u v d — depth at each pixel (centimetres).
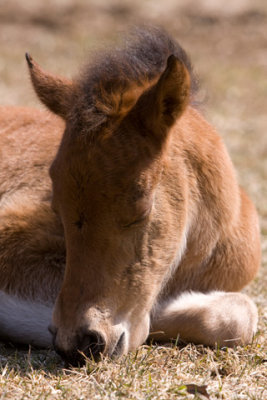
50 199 1802
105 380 1377
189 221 1680
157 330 1675
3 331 1659
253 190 3294
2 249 1711
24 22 6988
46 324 1634
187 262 1748
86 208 1375
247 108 4997
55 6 7194
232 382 1435
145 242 1477
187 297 1739
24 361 1510
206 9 7156
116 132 1415
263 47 6538
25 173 1895
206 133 1748
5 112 2150
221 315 1661
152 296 1527
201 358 1573
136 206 1402
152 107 1432
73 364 1408
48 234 1716
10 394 1317
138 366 1464
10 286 1703
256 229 1966
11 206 1797
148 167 1430
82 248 1390
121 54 1571
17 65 5772
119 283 1432
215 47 6556
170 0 7388
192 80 1780
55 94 1580
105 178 1377
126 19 7069
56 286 1702
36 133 1978
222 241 1802
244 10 7138
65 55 6225
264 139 4300
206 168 1700
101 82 1464
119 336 1440
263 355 1602
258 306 2005
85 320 1377
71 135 1413
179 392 1346
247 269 1906
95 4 7288
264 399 1351
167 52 1647
